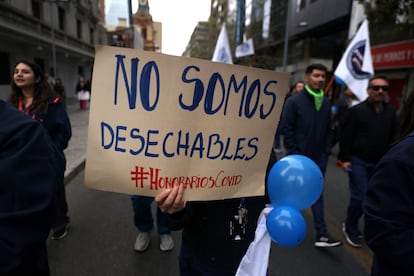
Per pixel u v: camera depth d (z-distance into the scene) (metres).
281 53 24.34
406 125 1.13
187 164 1.16
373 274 1.12
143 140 1.11
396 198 0.96
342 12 17.78
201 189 1.19
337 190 4.80
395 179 0.96
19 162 0.79
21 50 16.83
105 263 2.63
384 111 2.93
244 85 1.16
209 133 1.16
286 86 1.22
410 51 10.02
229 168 1.21
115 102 1.08
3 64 15.52
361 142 2.95
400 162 0.96
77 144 7.27
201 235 1.34
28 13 15.80
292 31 23.91
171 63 1.08
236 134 1.20
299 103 2.90
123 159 1.11
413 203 0.94
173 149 1.13
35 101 2.51
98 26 26.16
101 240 3.02
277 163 1.28
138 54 1.05
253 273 1.27
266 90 1.20
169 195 1.13
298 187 1.20
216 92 1.14
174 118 1.11
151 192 1.15
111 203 4.00
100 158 1.10
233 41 26.14
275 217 1.18
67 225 3.33
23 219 0.78
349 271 2.61
